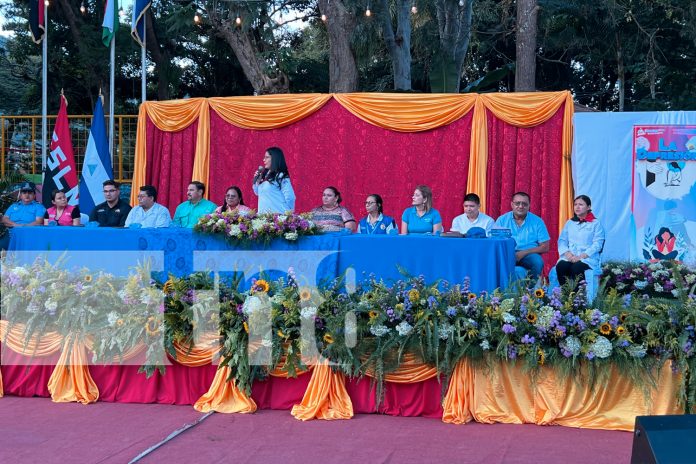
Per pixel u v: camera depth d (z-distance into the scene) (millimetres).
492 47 20438
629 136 8234
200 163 9617
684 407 4301
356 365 4551
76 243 5508
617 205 8289
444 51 13219
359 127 9266
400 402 4613
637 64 20062
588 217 6965
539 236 7012
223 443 4059
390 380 4570
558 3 18031
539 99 8766
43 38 11320
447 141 9055
